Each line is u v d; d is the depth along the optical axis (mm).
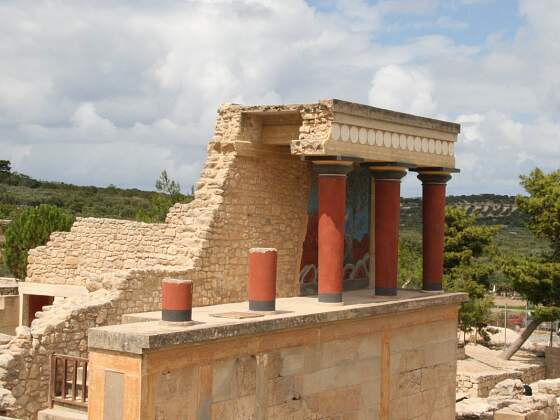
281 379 17781
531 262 43375
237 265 21047
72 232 25047
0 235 59250
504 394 30828
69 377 18500
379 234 22891
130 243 23406
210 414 15727
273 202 22109
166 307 15273
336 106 19672
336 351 19688
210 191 20594
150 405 14211
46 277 25531
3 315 26484
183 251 20234
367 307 20438
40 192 108438
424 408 23625
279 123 21312
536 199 44125
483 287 49656
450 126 24656
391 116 21828
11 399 17219
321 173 20188
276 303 20453
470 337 51750
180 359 14898
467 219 52312
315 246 23656
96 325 18766
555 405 27859
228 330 15820
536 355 47875
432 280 25031
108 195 112250
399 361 22406
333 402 19625
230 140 20766
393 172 22438
